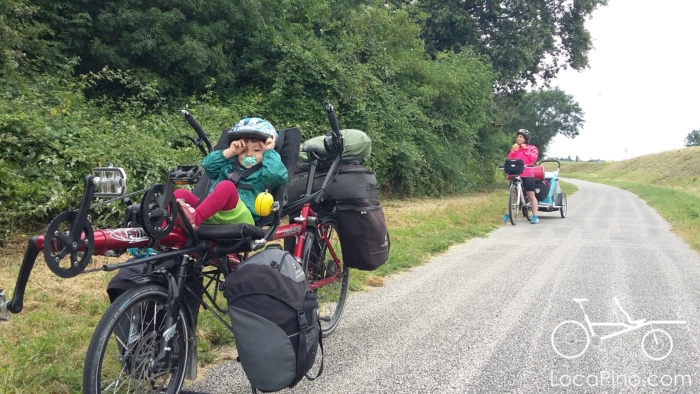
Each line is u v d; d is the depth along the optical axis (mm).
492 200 18047
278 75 14758
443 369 4016
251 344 2973
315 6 17094
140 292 2918
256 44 14992
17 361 3625
